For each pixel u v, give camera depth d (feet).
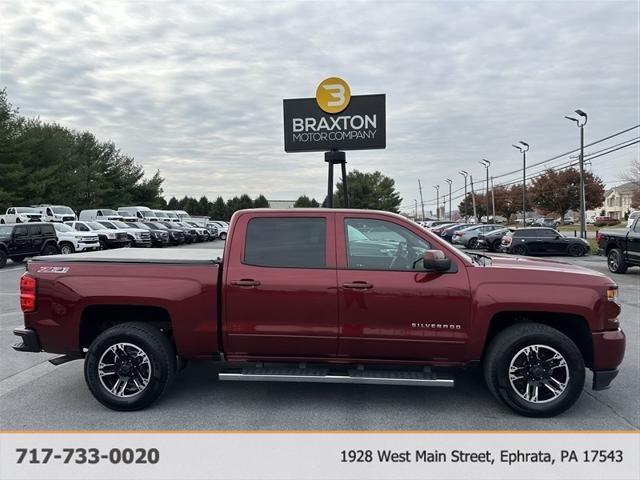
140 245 97.09
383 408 14.84
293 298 14.26
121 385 14.64
